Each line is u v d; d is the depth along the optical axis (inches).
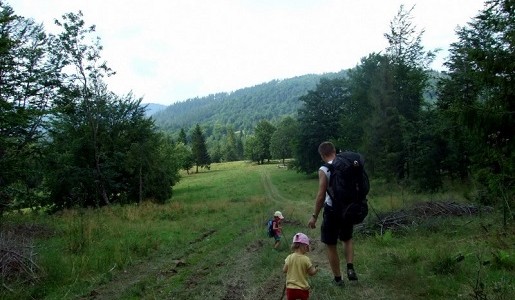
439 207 519.2
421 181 1005.8
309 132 2277.3
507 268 251.0
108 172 1321.4
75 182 1255.5
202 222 756.6
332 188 223.8
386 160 1224.8
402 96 1347.2
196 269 365.4
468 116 442.9
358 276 262.2
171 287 304.8
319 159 2308.1
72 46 1130.7
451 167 998.4
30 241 441.1
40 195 895.7
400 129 1186.0
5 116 652.7
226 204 1116.5
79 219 703.1
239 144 6284.5
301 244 214.5
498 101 429.4
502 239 327.9
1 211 736.3
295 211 943.0
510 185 434.0
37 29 885.2
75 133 1282.0
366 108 1592.0
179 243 522.3
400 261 287.9
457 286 220.5
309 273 212.5
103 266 387.2
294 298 206.5
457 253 292.5
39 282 332.8
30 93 869.2
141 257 435.8
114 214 884.6
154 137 1505.9
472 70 452.1
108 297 296.8
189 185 2524.6
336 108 2276.1
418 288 222.2
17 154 775.1
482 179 488.1
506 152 435.5
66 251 454.3
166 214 877.8
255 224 701.9
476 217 470.0
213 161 6195.9
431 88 1321.4
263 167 3762.3
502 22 417.4
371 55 1615.4
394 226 457.1
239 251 446.9
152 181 1417.3
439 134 960.9
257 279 298.2
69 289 319.0
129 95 1450.5
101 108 1321.4
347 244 238.8
